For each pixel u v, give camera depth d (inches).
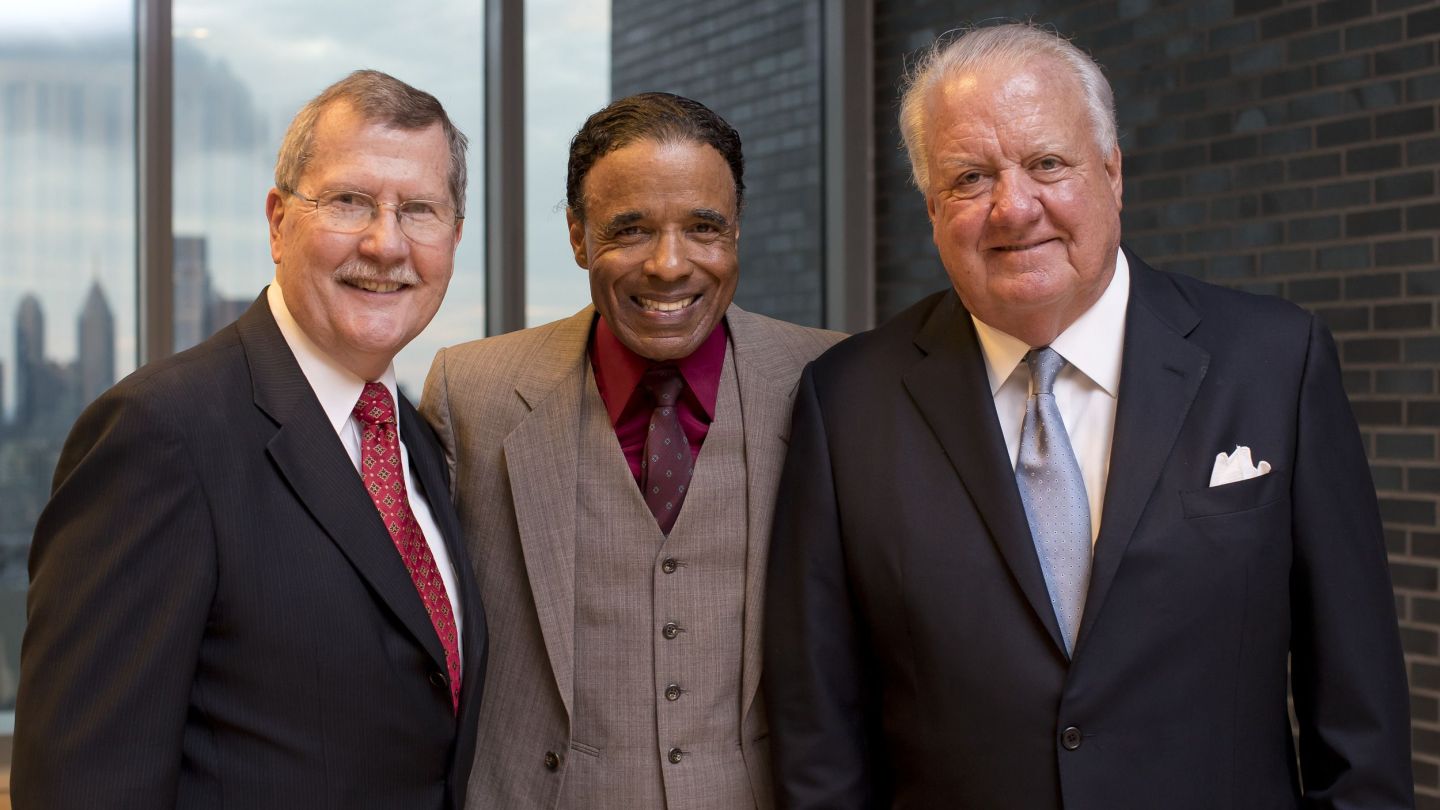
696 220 60.9
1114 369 58.0
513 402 68.2
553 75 162.1
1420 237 114.3
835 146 179.8
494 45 158.2
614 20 165.3
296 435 53.3
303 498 52.6
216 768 50.1
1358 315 120.0
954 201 56.0
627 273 61.4
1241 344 57.5
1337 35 121.1
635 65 167.2
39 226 139.1
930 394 60.3
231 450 51.1
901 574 58.1
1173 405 56.0
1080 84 55.9
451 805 56.8
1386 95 117.0
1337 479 55.6
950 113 55.7
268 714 50.8
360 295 54.0
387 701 53.2
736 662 64.6
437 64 157.1
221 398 52.0
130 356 143.9
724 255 62.4
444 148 56.1
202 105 145.1
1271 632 54.7
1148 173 141.9
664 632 63.7
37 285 139.2
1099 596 53.6
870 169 179.8
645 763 63.3
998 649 55.2
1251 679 54.2
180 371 51.9
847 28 177.9
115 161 142.3
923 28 169.9
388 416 58.4
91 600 47.4
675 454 65.4
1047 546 56.2
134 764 47.1
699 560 64.5
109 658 47.3
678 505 65.0
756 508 65.0
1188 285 61.4
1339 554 55.0
